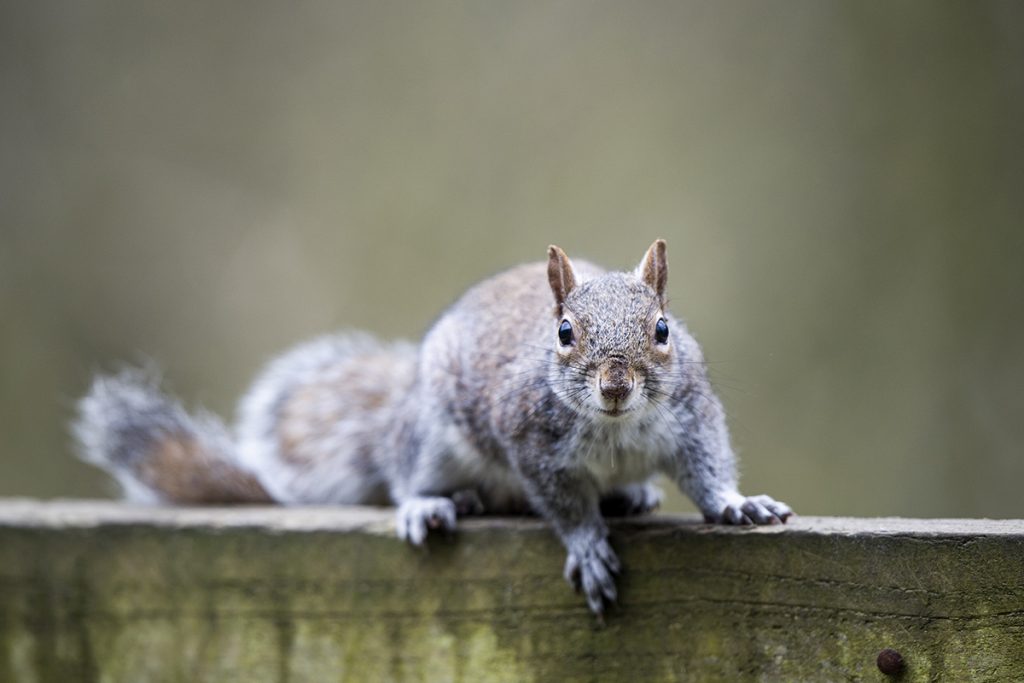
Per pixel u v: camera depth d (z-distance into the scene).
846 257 12.12
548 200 13.19
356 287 13.62
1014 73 11.77
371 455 7.69
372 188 13.85
